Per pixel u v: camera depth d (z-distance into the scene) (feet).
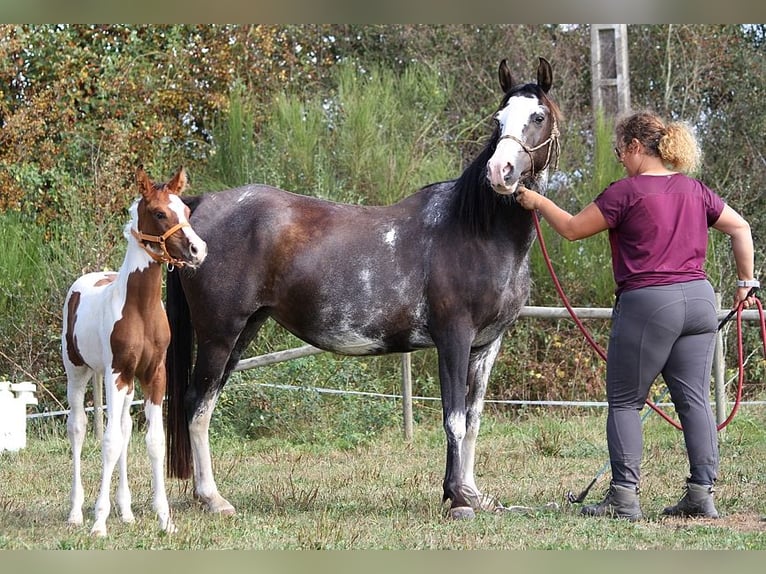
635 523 21.39
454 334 22.58
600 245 44.83
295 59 56.49
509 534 20.51
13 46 49.73
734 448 33.73
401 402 41.09
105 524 20.54
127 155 49.29
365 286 23.21
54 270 42.29
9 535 19.93
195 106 53.62
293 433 37.83
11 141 48.85
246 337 25.07
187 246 19.93
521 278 23.21
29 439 38.17
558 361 44.78
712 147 52.70
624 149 21.95
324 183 44.98
